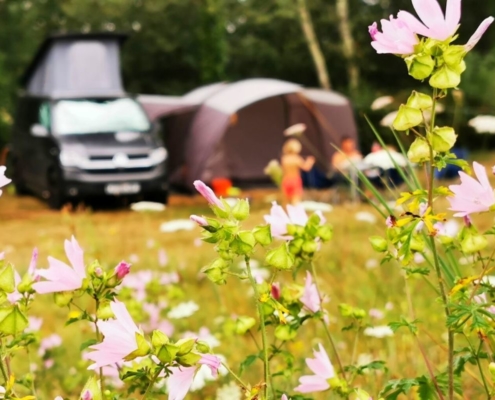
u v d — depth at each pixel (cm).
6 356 148
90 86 1625
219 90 1777
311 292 185
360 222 852
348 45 3269
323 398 250
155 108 1642
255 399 135
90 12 3581
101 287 154
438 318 387
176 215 1346
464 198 142
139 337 127
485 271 150
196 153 1680
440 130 135
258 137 1964
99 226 1124
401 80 3319
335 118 1750
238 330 182
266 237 138
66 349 389
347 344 364
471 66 2570
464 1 3259
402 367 289
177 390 135
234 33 3662
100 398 130
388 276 511
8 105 2442
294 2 3281
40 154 1522
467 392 264
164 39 3494
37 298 540
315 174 1608
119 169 1420
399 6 3450
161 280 435
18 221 1270
